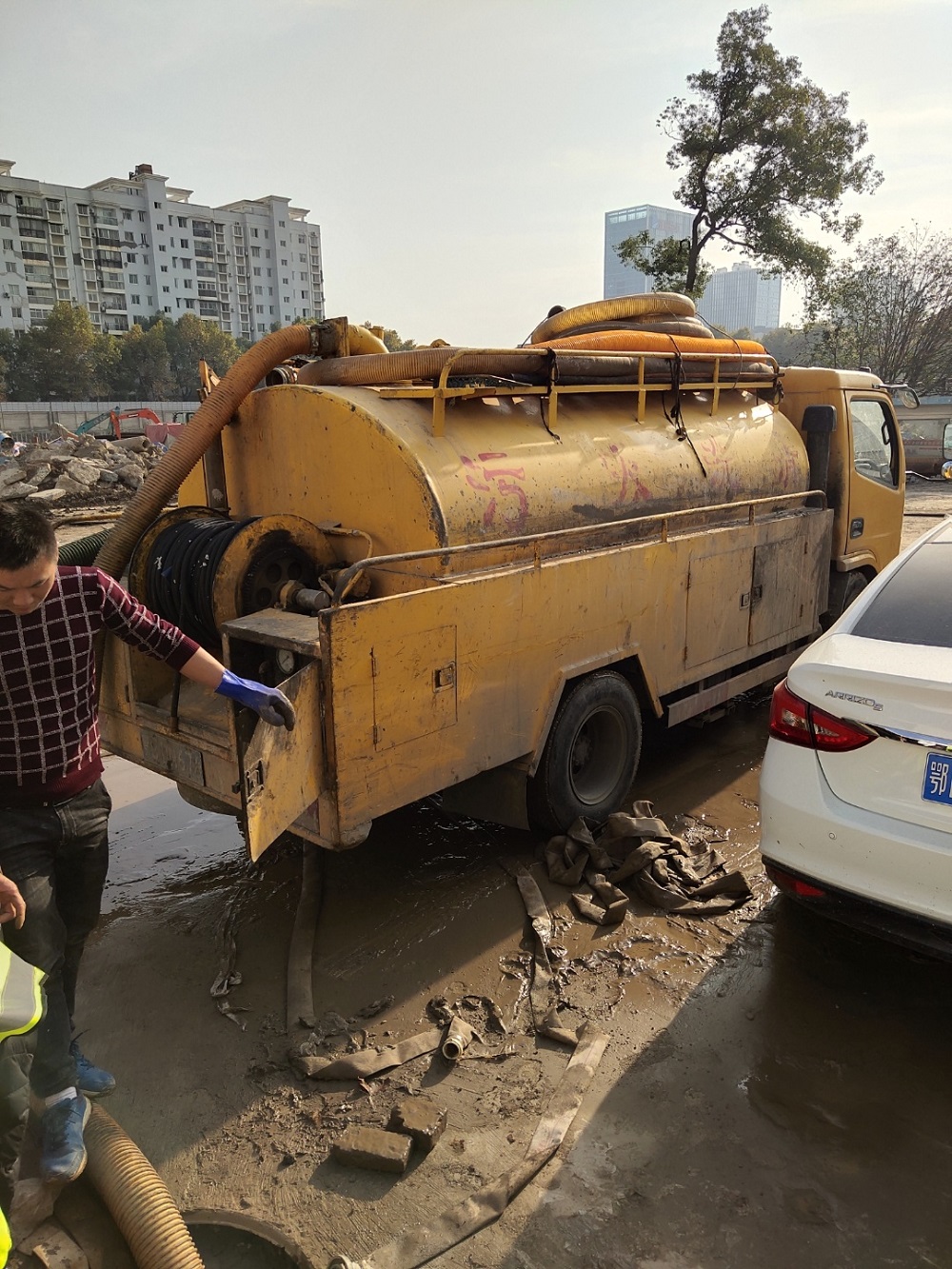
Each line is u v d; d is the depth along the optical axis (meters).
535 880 4.00
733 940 3.53
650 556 4.45
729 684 5.40
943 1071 2.77
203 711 3.64
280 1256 2.19
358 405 3.75
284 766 2.84
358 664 3.08
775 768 3.11
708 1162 2.42
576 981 3.27
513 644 3.73
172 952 3.55
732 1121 2.57
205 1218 2.29
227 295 123.50
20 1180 2.35
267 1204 2.32
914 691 2.72
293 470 4.10
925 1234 2.18
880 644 3.07
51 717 2.35
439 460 3.72
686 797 4.97
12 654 2.24
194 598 3.62
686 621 4.81
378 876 4.10
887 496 6.94
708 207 26.53
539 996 3.17
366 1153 2.41
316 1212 2.29
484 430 4.07
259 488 4.32
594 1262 2.12
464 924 3.67
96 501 22.78
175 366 96.62
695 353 5.15
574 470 4.27
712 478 5.13
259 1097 2.74
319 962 3.42
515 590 3.70
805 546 5.86
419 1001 3.18
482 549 3.54
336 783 3.09
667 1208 2.27
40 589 2.21
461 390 3.89
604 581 4.17
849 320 38.25
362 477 3.79
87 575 2.39
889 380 38.31
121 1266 2.18
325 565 3.86
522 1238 2.19
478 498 3.75
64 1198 2.39
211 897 4.00
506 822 4.05
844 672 2.89
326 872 4.14
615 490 4.45
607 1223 2.23
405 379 3.96
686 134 25.81
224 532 3.65
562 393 4.49
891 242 37.75
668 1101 2.65
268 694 2.61
